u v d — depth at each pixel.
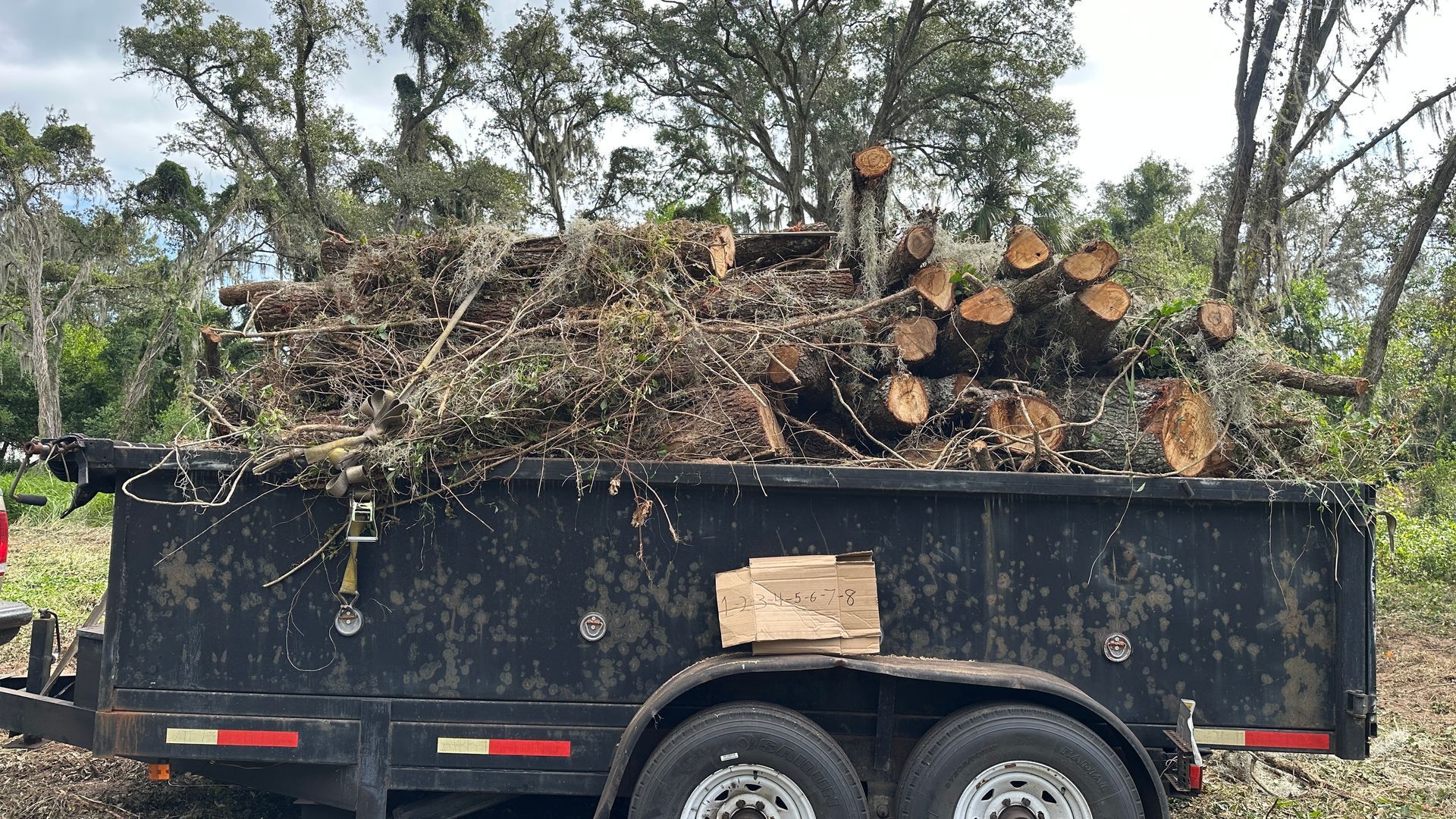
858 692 3.54
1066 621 3.51
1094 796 3.23
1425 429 15.39
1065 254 4.55
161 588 3.47
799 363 4.14
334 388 4.04
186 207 33.03
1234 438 4.09
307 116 27.20
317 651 3.48
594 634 3.48
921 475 3.46
